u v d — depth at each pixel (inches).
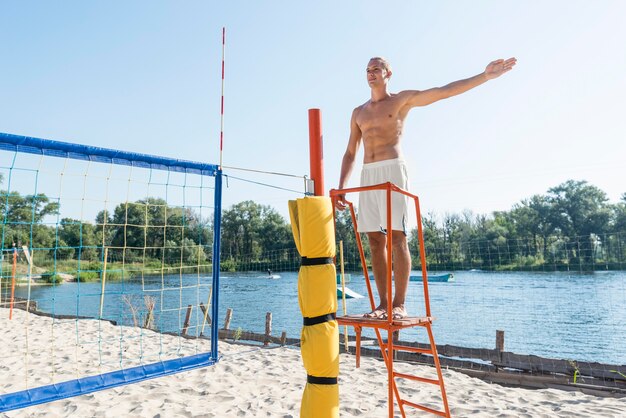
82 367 241.8
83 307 749.9
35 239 821.9
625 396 209.0
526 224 2581.2
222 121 164.2
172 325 521.7
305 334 91.7
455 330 688.4
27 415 156.2
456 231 2236.7
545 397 202.5
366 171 115.9
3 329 378.6
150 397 181.6
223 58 168.9
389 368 86.0
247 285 1563.7
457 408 173.0
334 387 91.0
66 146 124.6
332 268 95.7
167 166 148.6
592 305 975.0
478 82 104.0
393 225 107.0
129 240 828.6
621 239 1254.3
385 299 107.5
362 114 120.5
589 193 2549.2
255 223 2657.5
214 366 244.1
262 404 174.4
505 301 1050.7
